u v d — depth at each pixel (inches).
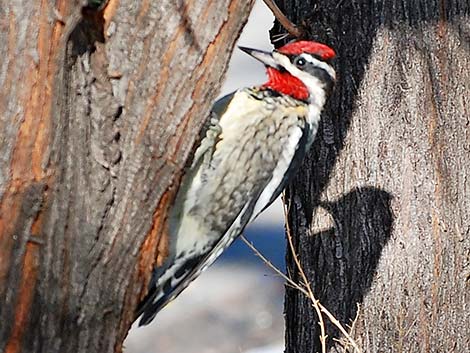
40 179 308.3
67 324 319.6
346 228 436.5
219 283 834.2
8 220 309.0
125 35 312.7
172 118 318.7
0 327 313.3
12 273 311.7
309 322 444.8
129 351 740.7
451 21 431.2
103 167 316.5
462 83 430.9
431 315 429.7
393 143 429.7
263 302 805.2
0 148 305.4
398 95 429.7
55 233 313.3
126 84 315.3
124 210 321.1
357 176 434.3
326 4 436.8
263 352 702.5
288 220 449.1
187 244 390.9
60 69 303.4
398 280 430.0
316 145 439.8
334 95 434.9
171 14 312.7
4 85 303.6
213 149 388.8
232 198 395.2
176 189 327.9
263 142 396.8
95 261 319.6
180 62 315.3
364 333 434.0
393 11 430.6
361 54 432.8
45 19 301.3
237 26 317.1
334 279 438.9
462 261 429.1
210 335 762.2
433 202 428.1
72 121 311.1
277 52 407.8
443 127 428.8
